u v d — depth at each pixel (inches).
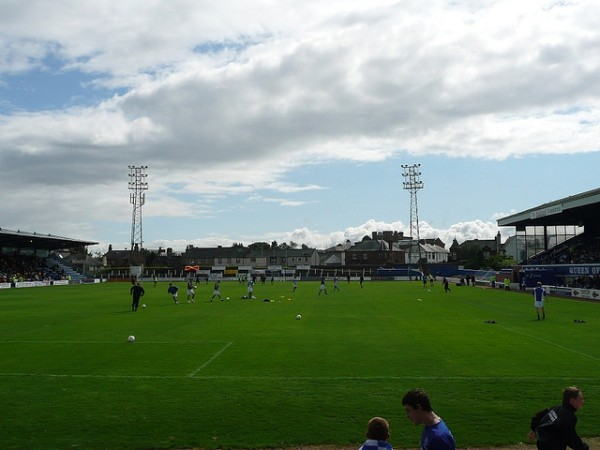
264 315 1241.4
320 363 627.5
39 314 1321.4
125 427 402.6
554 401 461.7
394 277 4247.0
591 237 2817.4
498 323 1055.0
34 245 4025.6
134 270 4409.5
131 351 727.1
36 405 457.7
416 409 215.8
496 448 366.3
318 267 5319.9
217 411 438.3
